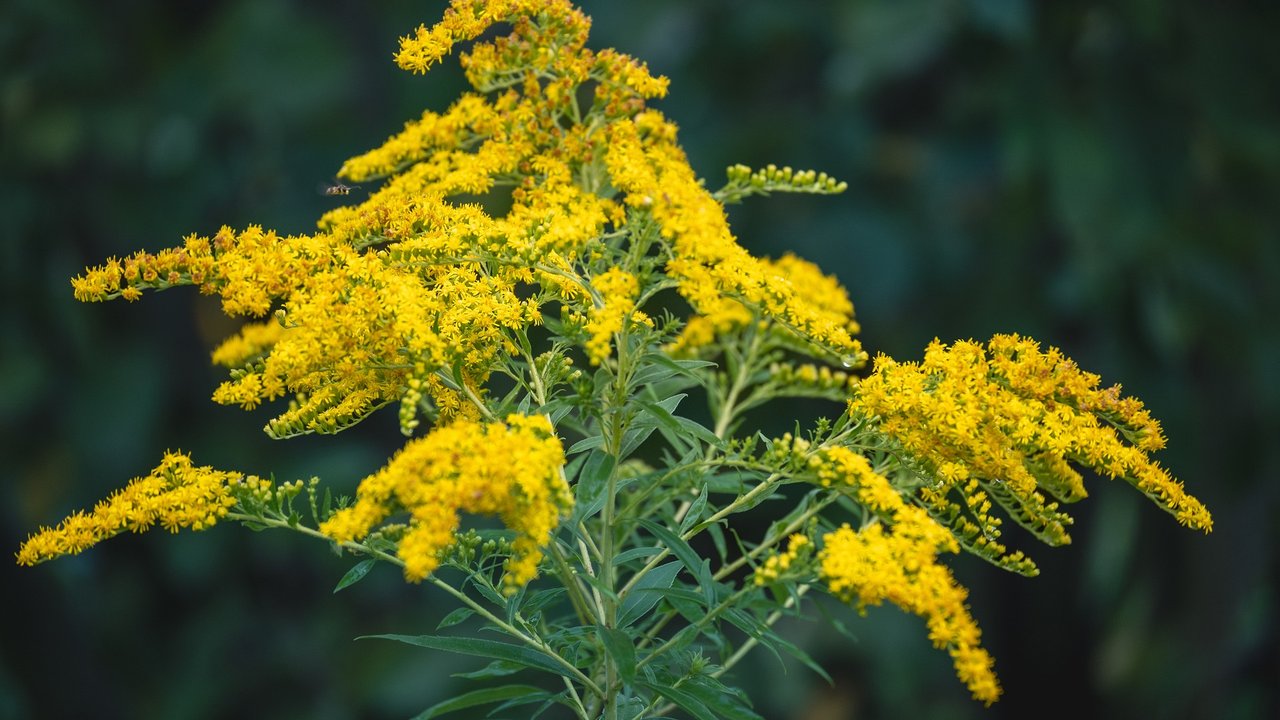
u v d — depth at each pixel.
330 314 1.93
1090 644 6.59
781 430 5.51
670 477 2.24
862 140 5.65
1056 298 5.43
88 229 6.24
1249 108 5.42
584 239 1.97
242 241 2.00
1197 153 5.48
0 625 5.89
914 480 2.20
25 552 1.92
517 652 2.02
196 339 6.45
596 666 2.20
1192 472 5.50
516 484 1.69
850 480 1.88
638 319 1.96
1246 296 5.31
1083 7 5.47
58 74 6.09
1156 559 6.26
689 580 2.95
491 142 2.28
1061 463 2.03
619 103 2.17
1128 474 2.02
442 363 1.90
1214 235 5.45
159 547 6.16
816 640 5.73
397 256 2.01
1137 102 5.46
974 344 2.07
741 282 1.97
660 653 1.98
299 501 5.82
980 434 2.00
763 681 5.68
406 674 5.93
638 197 1.92
